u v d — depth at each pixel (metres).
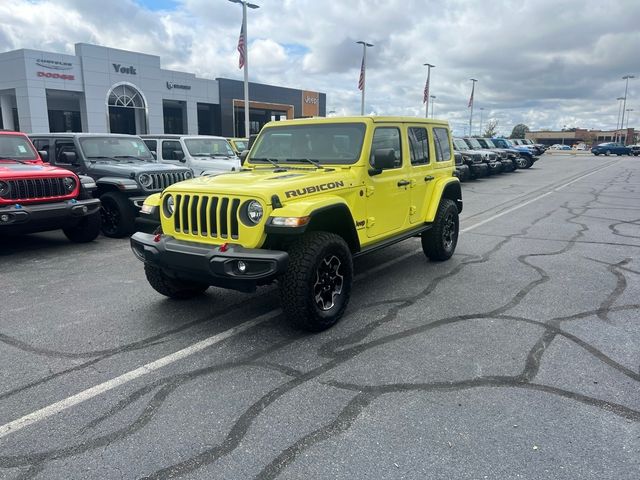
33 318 4.86
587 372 3.69
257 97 42.56
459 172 19.02
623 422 3.06
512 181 21.36
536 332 4.44
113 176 8.91
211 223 4.32
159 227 4.96
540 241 8.43
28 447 2.85
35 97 27.62
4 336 4.43
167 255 4.36
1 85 28.42
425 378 3.62
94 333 4.49
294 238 4.39
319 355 4.02
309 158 5.39
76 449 2.83
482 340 4.28
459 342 4.24
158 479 2.59
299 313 4.23
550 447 2.82
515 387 3.48
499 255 7.40
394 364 3.84
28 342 4.30
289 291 4.19
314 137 5.46
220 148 13.22
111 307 5.18
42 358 3.99
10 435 2.96
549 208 12.70
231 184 4.42
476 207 12.91
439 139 7.05
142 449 2.83
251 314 4.96
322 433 2.97
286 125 5.69
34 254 7.64
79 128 36.22
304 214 4.07
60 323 4.73
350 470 2.64
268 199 4.07
